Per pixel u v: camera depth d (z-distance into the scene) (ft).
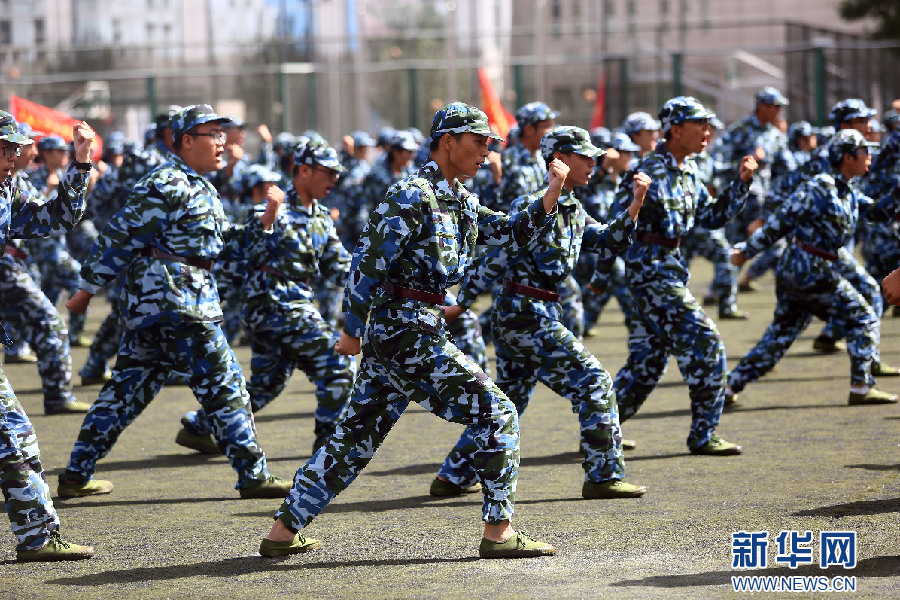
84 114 351.46
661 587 57.00
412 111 330.75
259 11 399.44
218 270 84.74
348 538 67.87
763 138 172.24
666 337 87.15
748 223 186.19
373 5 433.89
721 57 411.54
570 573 59.82
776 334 106.63
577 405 75.46
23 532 64.13
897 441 89.97
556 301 75.00
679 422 101.14
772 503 72.54
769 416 102.47
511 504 62.90
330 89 373.61
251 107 362.94
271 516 73.61
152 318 75.00
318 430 85.15
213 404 77.51
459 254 61.98
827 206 103.14
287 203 84.74
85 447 80.07
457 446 77.97
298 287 84.99
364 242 59.77
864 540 63.98
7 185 68.18
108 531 70.90
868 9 355.15
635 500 74.90
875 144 105.60
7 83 342.85
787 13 452.35
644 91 399.03
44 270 154.30
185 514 74.79
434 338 60.90
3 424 63.87
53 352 113.29
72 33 403.75
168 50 379.76
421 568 61.52
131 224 73.41
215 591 58.49
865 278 109.09
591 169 74.49
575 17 452.76
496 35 387.75
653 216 85.87
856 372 106.32
